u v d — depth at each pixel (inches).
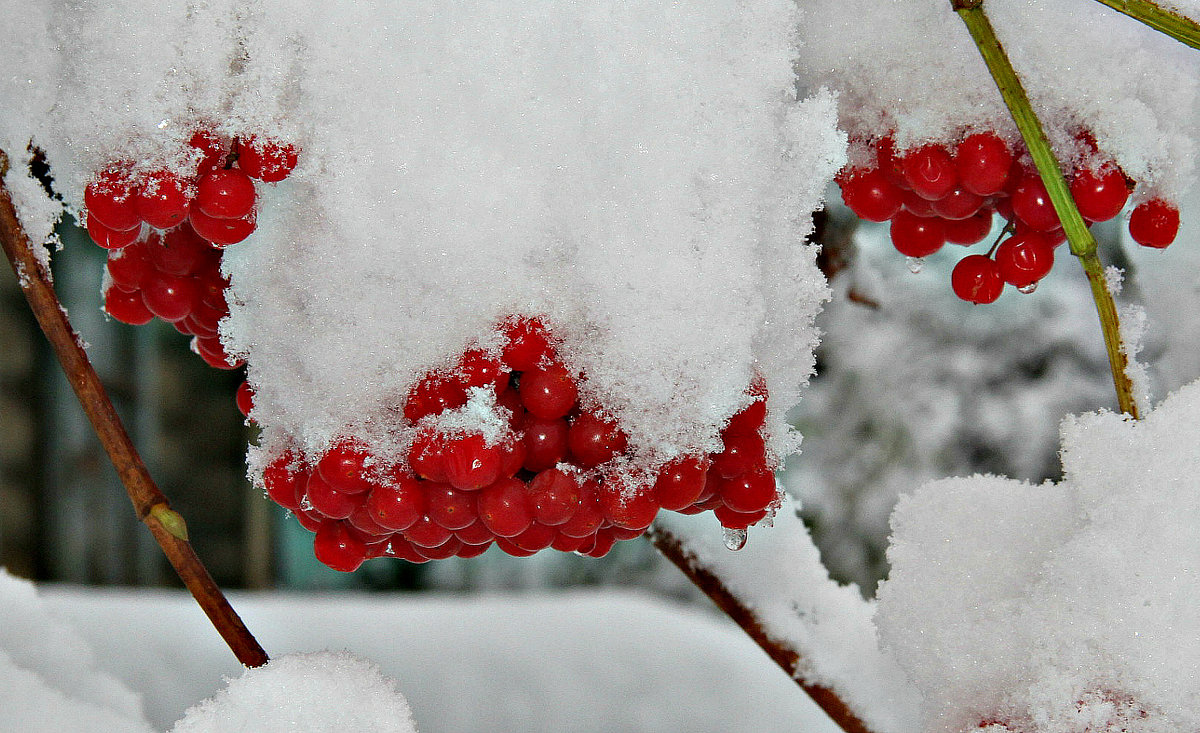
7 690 22.3
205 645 34.3
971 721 19.9
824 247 24.9
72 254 64.7
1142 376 19.9
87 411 19.5
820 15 20.0
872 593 61.4
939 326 62.7
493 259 18.6
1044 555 20.2
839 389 63.5
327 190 18.7
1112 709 19.1
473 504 18.9
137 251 20.2
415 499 18.8
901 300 61.9
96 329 65.6
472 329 18.6
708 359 18.7
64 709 22.3
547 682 40.6
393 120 18.6
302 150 18.8
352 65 18.6
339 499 19.0
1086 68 19.7
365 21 18.7
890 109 20.0
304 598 44.6
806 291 19.4
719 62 18.8
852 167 20.4
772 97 18.9
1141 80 19.9
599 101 18.7
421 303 18.7
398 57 18.7
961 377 62.9
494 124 18.6
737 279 18.7
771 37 18.9
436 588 72.2
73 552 63.8
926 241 20.8
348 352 18.8
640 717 39.5
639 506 18.9
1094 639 19.3
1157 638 19.1
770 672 42.4
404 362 18.7
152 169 18.8
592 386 18.8
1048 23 19.8
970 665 20.0
